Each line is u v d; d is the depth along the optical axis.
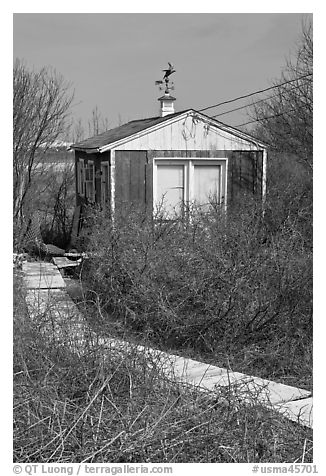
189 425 4.00
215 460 3.86
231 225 8.30
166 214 10.87
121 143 12.23
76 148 14.87
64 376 4.57
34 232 14.04
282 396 5.06
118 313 6.86
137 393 4.33
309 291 6.80
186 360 5.84
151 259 7.20
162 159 12.51
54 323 5.55
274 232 9.08
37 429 3.93
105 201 12.57
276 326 6.63
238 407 4.21
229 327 6.61
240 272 6.81
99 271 7.38
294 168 16.97
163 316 6.60
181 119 12.52
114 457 3.72
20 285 6.57
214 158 12.78
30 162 16.53
